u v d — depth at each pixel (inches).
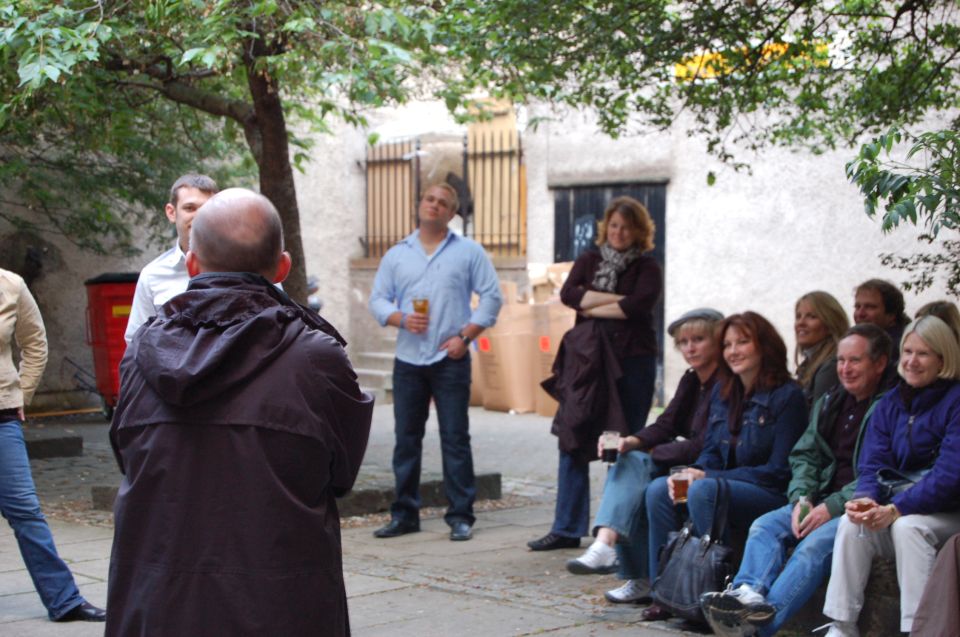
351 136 674.2
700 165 553.3
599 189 591.8
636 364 276.7
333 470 109.1
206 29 259.6
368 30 264.8
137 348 107.6
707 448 225.9
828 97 325.7
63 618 207.5
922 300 473.1
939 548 183.3
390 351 658.8
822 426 210.5
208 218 110.5
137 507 105.7
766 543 200.7
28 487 207.5
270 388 105.0
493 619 215.6
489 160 636.7
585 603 229.1
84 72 300.7
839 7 296.0
